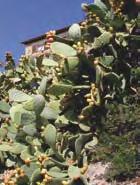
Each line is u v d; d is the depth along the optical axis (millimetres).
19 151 4926
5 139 5711
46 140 4379
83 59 4395
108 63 4469
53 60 4719
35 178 4418
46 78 4707
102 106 4457
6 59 6734
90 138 4426
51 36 4715
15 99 5047
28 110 4645
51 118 4535
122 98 4633
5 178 4719
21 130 4879
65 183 4238
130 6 4613
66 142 4461
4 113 5777
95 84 4406
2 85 6746
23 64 6188
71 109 4512
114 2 4609
